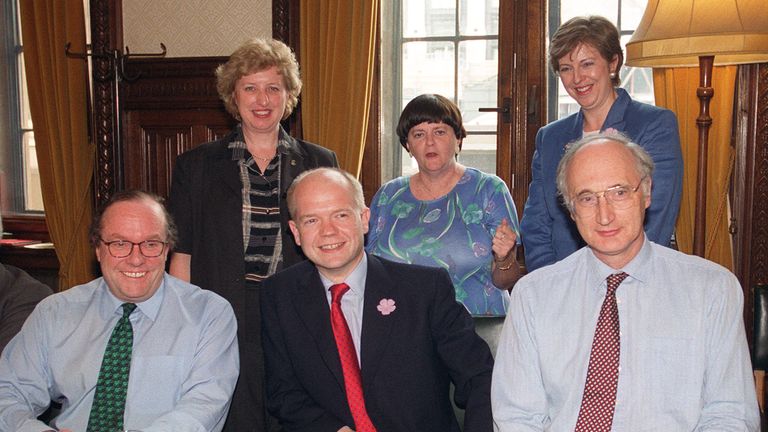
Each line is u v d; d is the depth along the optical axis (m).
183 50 3.89
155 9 3.90
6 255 4.25
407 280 2.23
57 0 3.96
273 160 2.64
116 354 2.17
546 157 2.69
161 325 2.21
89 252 4.08
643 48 2.66
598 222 1.79
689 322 1.82
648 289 1.87
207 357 2.20
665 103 3.31
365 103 3.50
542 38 3.55
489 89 3.71
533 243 2.73
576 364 1.89
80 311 2.24
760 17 2.47
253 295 2.55
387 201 2.91
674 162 2.42
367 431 2.09
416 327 2.16
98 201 4.02
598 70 2.45
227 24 3.82
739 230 3.40
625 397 1.83
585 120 2.62
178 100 3.91
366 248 2.91
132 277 2.12
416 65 3.78
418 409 2.12
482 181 2.79
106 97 3.95
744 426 1.73
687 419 1.79
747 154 3.35
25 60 4.07
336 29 3.50
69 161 4.04
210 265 2.56
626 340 1.85
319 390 2.15
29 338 2.21
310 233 2.11
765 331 2.74
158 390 2.18
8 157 4.56
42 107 4.09
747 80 3.32
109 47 3.93
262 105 2.57
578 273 1.96
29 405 2.19
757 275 3.37
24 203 4.58
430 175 2.80
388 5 3.78
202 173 2.62
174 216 2.61
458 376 2.15
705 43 2.54
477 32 3.69
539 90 3.58
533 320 1.96
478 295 2.73
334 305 2.18
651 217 2.41
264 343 2.28
